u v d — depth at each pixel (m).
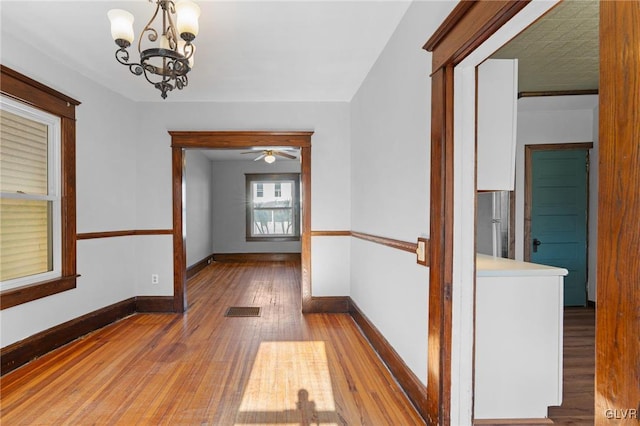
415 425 1.88
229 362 2.63
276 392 2.20
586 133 4.33
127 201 3.84
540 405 1.92
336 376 2.42
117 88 3.60
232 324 3.55
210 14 2.24
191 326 3.48
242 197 8.39
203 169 7.44
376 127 2.92
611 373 0.81
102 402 2.08
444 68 1.70
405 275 2.23
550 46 2.79
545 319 1.91
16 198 2.65
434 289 1.78
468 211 1.73
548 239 4.35
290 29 2.45
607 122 0.81
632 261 0.76
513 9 1.20
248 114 4.05
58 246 3.01
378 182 2.85
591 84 3.66
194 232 6.64
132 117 3.91
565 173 4.35
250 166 8.39
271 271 6.81
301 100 4.02
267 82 3.46
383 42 2.62
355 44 2.66
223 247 8.38
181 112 4.02
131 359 2.68
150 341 3.06
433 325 1.79
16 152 2.68
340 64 3.03
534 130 4.37
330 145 4.06
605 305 0.83
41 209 2.92
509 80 1.94
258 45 2.68
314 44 2.67
